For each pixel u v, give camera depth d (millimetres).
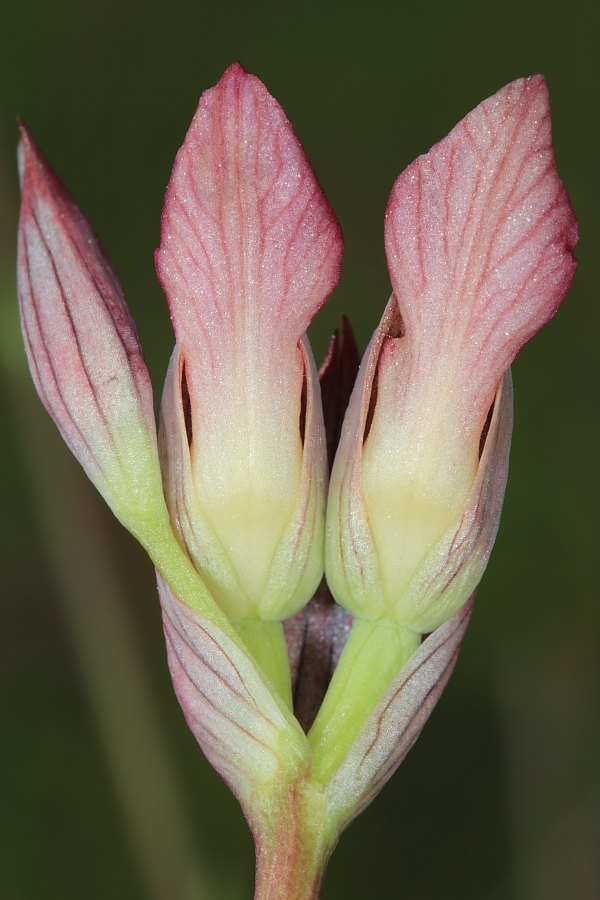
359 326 354
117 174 387
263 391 188
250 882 292
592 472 349
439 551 188
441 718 325
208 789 308
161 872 260
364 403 188
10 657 330
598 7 389
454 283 186
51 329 188
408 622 189
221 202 185
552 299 185
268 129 184
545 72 388
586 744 304
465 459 187
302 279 186
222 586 189
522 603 334
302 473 188
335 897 312
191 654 187
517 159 184
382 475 188
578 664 322
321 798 186
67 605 262
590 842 290
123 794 261
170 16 392
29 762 321
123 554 265
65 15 389
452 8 389
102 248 189
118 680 262
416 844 316
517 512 344
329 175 377
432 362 187
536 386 359
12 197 246
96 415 188
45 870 316
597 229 377
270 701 186
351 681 189
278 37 390
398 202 186
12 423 335
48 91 387
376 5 387
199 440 188
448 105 383
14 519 337
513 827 300
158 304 374
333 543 189
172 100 391
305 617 194
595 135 385
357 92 383
